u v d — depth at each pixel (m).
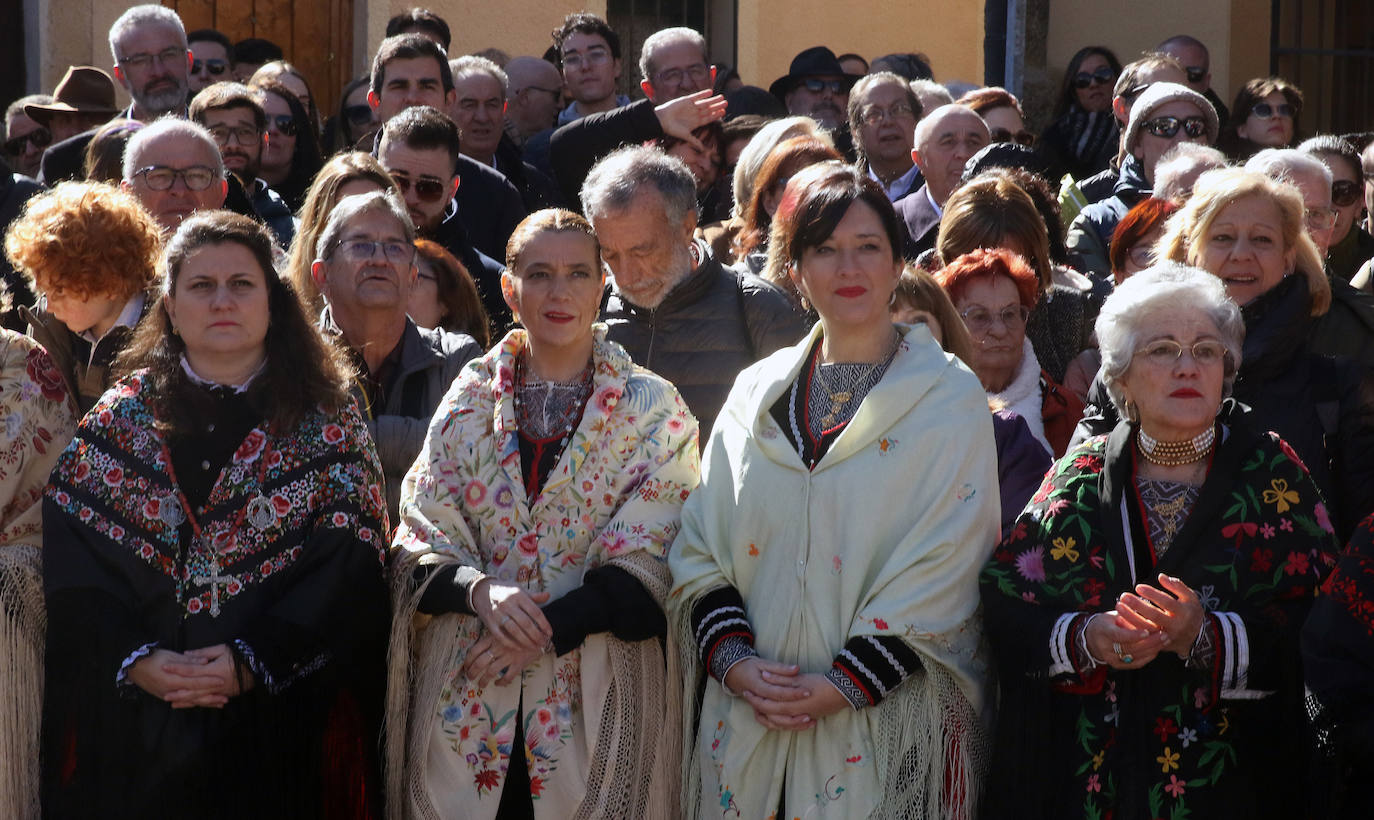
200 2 8.59
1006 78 9.68
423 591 3.70
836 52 10.05
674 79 7.33
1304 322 4.26
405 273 4.38
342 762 3.80
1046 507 3.54
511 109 8.02
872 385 3.64
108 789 3.61
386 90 6.54
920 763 3.46
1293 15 9.93
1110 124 7.96
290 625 3.62
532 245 3.86
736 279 4.65
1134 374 3.45
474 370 3.96
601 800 3.68
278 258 4.70
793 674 3.47
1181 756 3.30
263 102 6.76
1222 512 3.37
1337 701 3.15
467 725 3.71
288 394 3.77
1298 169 5.16
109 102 7.55
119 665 3.61
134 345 3.88
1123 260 5.14
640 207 4.46
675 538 3.80
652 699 3.78
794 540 3.58
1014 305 4.50
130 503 3.70
